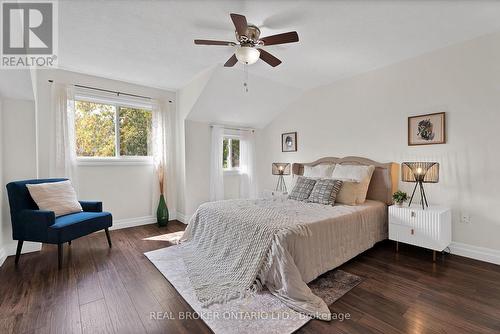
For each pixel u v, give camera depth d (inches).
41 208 101.7
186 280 85.0
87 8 79.0
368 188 132.1
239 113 176.1
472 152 101.0
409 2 76.8
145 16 84.0
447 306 69.8
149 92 161.3
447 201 108.2
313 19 86.1
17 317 65.3
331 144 155.3
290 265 73.3
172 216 172.7
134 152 158.1
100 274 90.0
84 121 141.0
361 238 104.2
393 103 125.3
